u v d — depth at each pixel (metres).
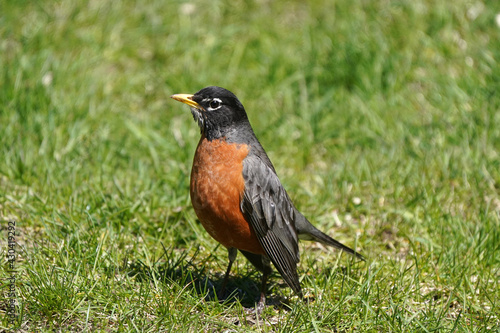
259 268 8.77
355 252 9.38
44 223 9.59
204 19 16.44
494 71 14.50
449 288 8.95
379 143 13.16
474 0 16.72
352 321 7.94
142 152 12.83
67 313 7.77
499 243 9.81
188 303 8.16
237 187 8.25
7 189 10.98
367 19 16.11
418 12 16.28
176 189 11.35
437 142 12.88
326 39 15.66
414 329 7.82
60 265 8.71
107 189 11.34
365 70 14.55
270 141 13.43
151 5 16.45
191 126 13.72
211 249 9.92
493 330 7.87
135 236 10.18
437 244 10.07
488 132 13.03
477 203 11.28
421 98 14.48
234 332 7.79
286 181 12.05
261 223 8.39
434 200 11.18
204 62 15.23
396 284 8.91
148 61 15.38
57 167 11.50
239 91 14.67
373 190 11.84
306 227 9.36
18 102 12.97
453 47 15.57
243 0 17.00
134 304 7.95
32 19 15.70
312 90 14.62
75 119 13.06
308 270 9.44
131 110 14.13
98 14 15.95
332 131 13.53
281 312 8.47
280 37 15.96
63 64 14.39
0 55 14.61
